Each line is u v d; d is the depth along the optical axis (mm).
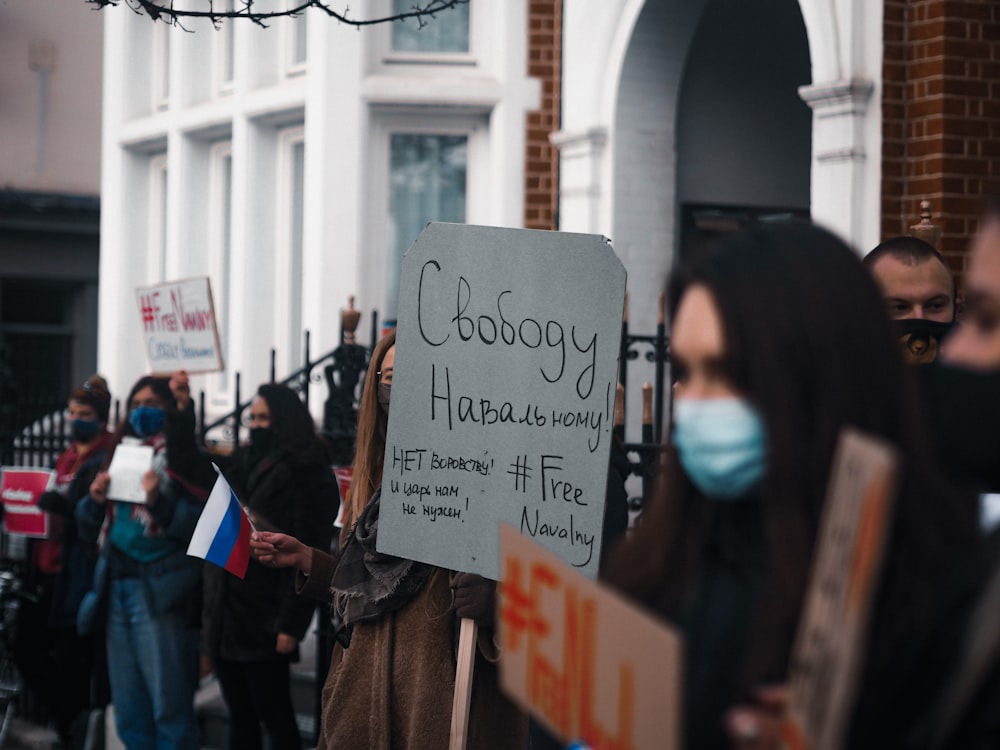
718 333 1499
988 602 1341
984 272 1466
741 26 8070
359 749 3418
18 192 14383
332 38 8406
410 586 3334
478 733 3254
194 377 9914
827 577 1263
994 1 5855
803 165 8281
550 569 1662
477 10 8539
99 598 5770
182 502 5586
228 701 5441
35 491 6773
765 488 1459
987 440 1543
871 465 1204
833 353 1457
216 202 9852
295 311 9133
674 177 7633
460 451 3219
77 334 14820
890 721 1388
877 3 5934
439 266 3246
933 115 5840
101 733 6344
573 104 7746
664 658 1394
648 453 5066
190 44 9812
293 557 3586
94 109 14938
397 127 8609
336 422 6633
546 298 3186
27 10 14719
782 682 1423
